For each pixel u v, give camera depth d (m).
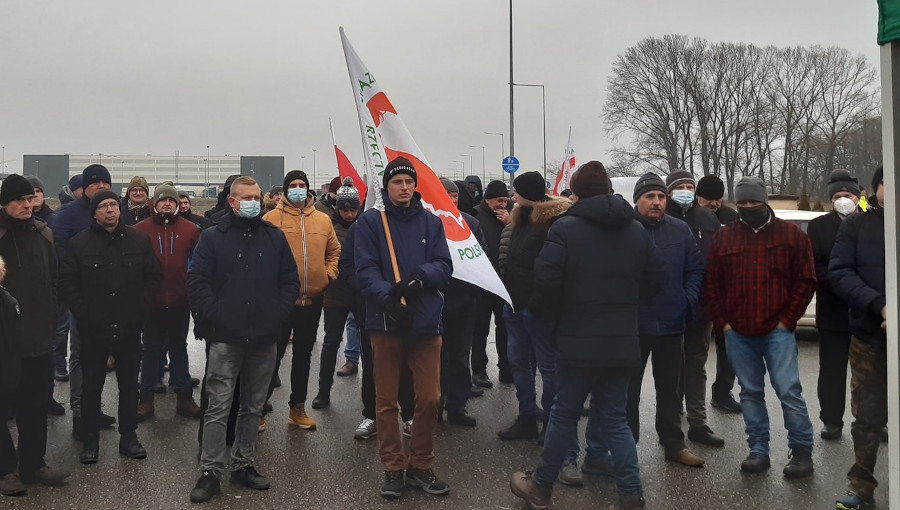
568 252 4.36
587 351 4.31
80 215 6.92
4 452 4.87
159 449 5.78
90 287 5.32
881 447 5.89
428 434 4.87
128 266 5.43
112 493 4.89
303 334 6.24
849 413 6.70
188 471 5.29
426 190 5.48
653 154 60.94
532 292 5.20
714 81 60.06
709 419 6.59
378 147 5.54
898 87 3.51
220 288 4.92
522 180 5.74
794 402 5.21
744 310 5.27
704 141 60.03
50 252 5.30
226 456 5.66
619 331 4.34
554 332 4.57
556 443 4.45
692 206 6.52
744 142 60.94
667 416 5.48
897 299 3.55
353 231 5.18
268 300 4.96
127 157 124.94
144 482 5.08
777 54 59.59
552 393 5.73
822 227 5.79
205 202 60.34
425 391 4.78
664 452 5.64
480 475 5.25
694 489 4.96
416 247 4.79
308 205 6.38
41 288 5.09
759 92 60.22
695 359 5.94
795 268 5.23
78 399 6.14
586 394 4.43
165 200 6.77
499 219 6.87
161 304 6.59
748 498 4.82
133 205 7.95
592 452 5.23
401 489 4.84
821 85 58.62
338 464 5.45
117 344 5.43
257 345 4.95
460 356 6.45
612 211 4.36
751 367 5.35
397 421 4.81
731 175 60.78
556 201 5.59
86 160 122.94
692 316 5.45
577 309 4.35
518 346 6.06
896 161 3.52
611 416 4.48
